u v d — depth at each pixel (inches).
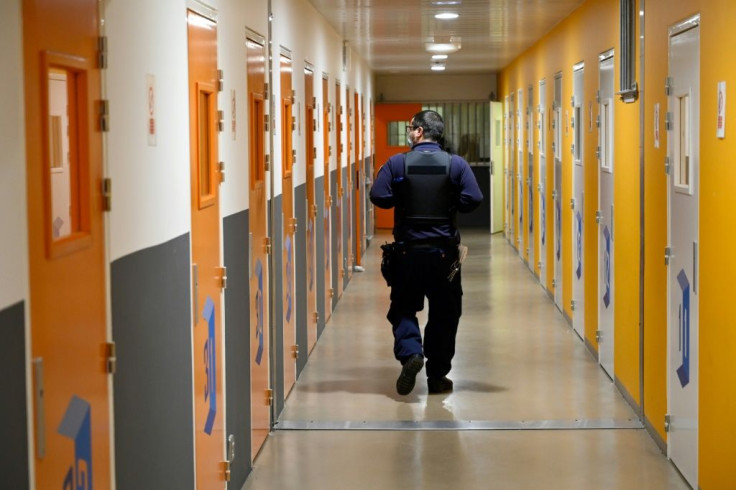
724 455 184.2
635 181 274.4
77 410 113.7
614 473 226.8
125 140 133.5
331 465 234.4
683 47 216.4
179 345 162.4
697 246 204.1
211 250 187.6
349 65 552.1
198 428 176.6
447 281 292.7
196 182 174.9
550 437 256.1
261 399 246.5
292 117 313.1
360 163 646.5
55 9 107.8
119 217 130.4
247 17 226.8
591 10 351.9
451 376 324.5
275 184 274.7
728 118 179.6
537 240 542.3
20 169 98.3
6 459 93.3
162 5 153.1
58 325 108.0
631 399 282.4
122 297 131.4
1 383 92.2
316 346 377.1
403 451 245.0
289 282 303.1
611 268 313.7
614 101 305.9
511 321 423.5
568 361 346.0
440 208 287.6
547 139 493.0
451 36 505.4
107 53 125.9
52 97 111.0
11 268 95.6
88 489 117.7
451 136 870.4
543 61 507.8
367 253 679.7
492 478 224.7
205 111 186.9
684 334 216.4
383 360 350.6
